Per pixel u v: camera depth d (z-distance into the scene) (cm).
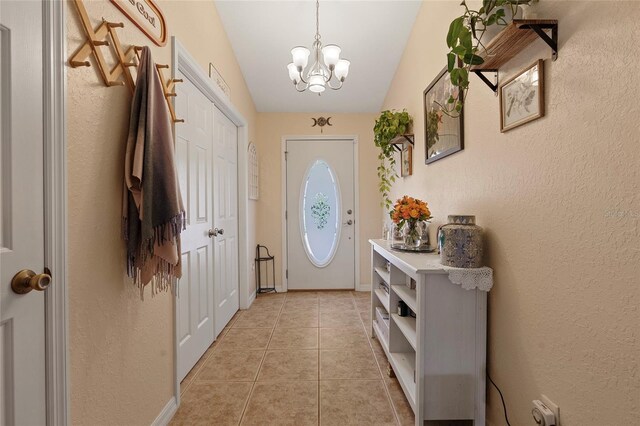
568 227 91
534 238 106
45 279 81
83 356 99
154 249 119
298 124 388
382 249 202
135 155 112
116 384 116
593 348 83
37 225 84
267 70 309
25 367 81
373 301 251
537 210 104
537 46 103
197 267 209
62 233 90
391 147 272
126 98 121
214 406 162
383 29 258
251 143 349
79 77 97
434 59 202
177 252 125
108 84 109
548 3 96
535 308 106
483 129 139
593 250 83
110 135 112
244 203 316
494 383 131
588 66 83
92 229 103
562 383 94
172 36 159
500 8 105
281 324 277
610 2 76
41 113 85
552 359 98
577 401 89
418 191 237
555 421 96
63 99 90
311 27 257
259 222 385
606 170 78
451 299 132
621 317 75
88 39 101
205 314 223
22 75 80
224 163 270
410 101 259
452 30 113
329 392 173
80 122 98
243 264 318
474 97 147
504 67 121
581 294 87
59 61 89
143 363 133
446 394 132
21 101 80
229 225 284
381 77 323
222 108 255
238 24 251
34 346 83
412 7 236
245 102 322
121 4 116
